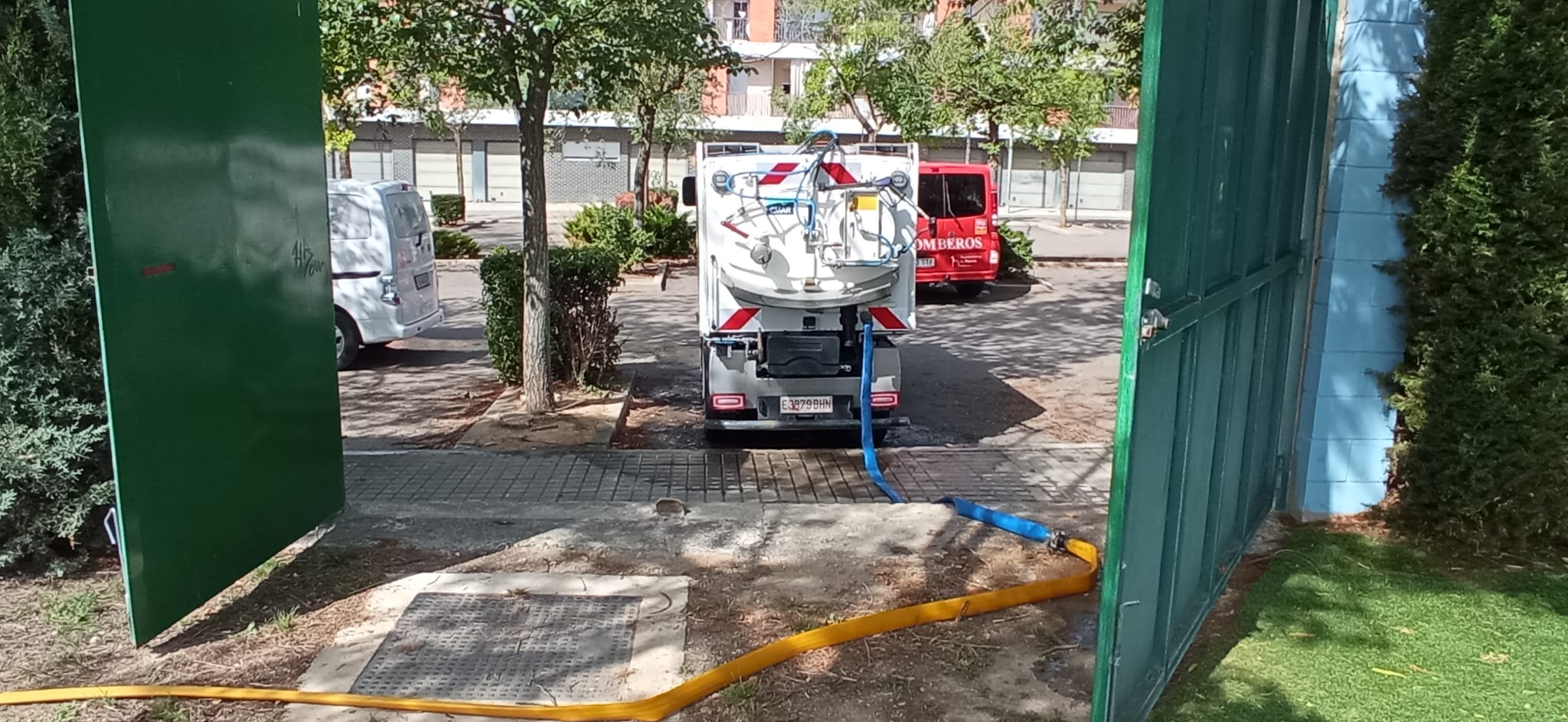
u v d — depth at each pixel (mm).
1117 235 33906
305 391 5324
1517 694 3871
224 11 4477
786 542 5543
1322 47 5441
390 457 7367
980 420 9398
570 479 6922
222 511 4555
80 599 4633
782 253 7742
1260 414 5441
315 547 5379
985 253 17766
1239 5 3879
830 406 8062
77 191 4840
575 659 4176
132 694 3824
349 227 11320
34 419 4730
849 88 21719
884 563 5270
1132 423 3041
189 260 4281
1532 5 4754
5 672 4023
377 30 7090
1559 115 4785
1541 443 5027
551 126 31125
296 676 4020
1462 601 4715
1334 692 3879
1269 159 4777
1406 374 5430
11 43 4555
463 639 4340
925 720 3750
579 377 9633
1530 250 4926
